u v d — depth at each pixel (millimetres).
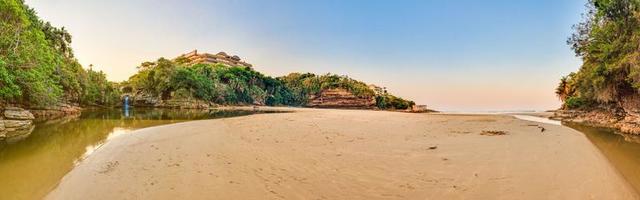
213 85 95375
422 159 9625
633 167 9672
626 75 24078
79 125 22234
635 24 23297
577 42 29516
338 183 7109
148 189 6750
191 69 91625
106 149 11359
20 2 27672
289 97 145875
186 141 12977
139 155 10227
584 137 15273
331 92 147625
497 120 28969
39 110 29016
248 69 125688
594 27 26703
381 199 6094
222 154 10281
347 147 11742
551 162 9203
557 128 20781
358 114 36656
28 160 10055
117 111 48438
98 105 66500
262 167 8547
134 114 39219
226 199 6102
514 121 28094
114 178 7629
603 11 25906
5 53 19125
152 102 80188
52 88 26844
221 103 98312
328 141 13219
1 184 7426
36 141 14133
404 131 17562
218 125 19484
